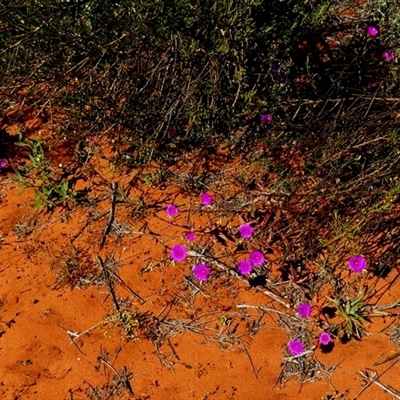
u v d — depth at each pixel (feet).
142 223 3.58
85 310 3.23
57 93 3.92
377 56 4.13
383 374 2.94
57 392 2.95
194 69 3.76
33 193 3.77
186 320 3.18
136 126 3.90
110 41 3.72
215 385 2.95
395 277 3.28
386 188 3.27
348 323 3.07
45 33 3.70
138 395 2.93
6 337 3.15
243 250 3.43
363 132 3.40
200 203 3.65
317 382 2.94
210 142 3.92
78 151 3.96
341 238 3.28
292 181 3.55
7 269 3.42
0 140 4.09
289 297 3.24
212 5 3.59
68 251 3.47
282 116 3.94
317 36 4.32
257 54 3.87
